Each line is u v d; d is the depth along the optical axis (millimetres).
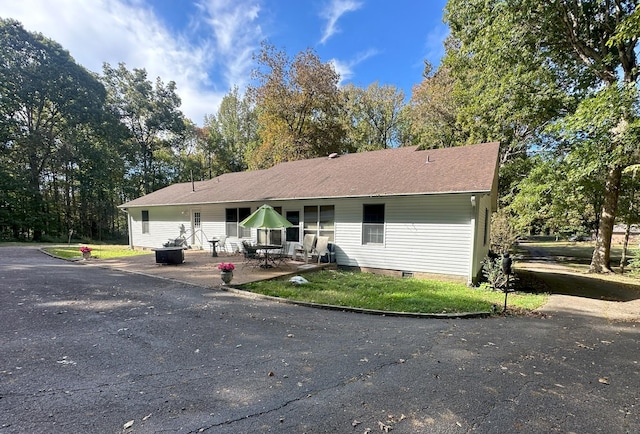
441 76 22469
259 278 8352
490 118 15602
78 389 2867
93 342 4055
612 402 2822
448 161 10445
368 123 33750
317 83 24406
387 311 5648
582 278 10695
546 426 2434
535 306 6453
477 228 8820
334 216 10898
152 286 7688
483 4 11930
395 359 3678
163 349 3855
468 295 7086
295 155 24906
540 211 13555
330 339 4312
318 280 8477
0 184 22609
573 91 12664
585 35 11648
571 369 3504
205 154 37812
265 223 9094
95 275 9180
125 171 31703
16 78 23672
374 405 2682
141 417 2447
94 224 30766
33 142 24203
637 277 10922
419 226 9258
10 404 2596
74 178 27672
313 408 2621
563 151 12992
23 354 3646
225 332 4508
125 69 32469
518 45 11633
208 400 2721
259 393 2854
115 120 30016
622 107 7965
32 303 5969
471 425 2422
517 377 3281
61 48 26141
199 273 9352
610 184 12172
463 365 3549
